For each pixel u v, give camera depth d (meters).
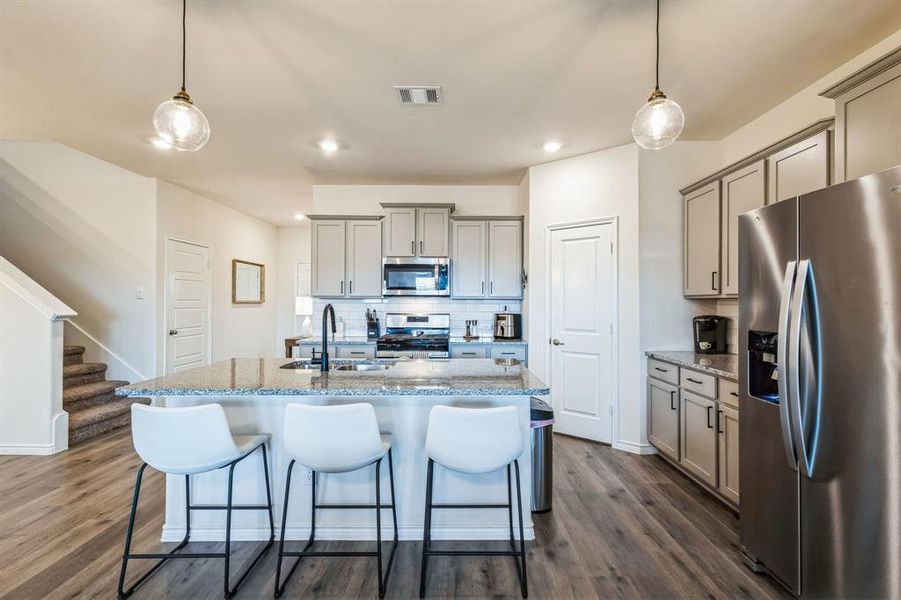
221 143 3.50
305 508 2.18
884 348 1.27
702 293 3.11
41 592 1.76
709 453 2.53
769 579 1.84
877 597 1.30
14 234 4.55
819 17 1.93
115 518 2.35
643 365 3.39
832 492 1.44
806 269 1.51
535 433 2.44
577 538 2.17
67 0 1.81
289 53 2.22
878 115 1.70
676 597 1.73
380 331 4.81
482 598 1.74
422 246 4.52
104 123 3.08
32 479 2.86
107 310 4.52
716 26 1.99
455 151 3.66
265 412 2.19
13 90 2.59
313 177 4.50
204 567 1.95
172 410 1.72
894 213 1.24
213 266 5.59
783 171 2.34
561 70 2.38
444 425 1.79
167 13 1.89
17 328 3.35
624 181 3.49
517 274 4.50
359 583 1.84
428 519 1.84
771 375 1.87
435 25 1.99
